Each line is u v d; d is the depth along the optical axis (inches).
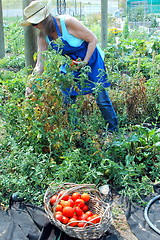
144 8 774.5
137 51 317.4
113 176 130.0
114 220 110.3
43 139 135.7
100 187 124.8
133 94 187.6
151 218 111.0
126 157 130.0
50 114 133.7
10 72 210.1
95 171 121.0
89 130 142.6
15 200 117.3
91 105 168.2
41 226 105.3
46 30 136.3
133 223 108.5
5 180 117.0
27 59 189.0
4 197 119.8
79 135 139.3
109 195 122.7
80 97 138.1
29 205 115.6
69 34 139.6
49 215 99.3
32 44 186.1
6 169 130.2
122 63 287.3
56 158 135.8
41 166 121.8
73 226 96.7
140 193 121.3
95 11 870.4
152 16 711.7
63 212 99.0
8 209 115.1
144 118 195.0
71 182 119.9
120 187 127.8
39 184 119.9
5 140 141.1
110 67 248.5
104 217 98.0
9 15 761.6
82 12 870.4
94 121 144.0
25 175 122.6
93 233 93.7
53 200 104.4
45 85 130.9
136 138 136.6
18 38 420.2
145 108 193.8
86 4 920.3
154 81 205.8
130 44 330.0
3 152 138.8
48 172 125.5
